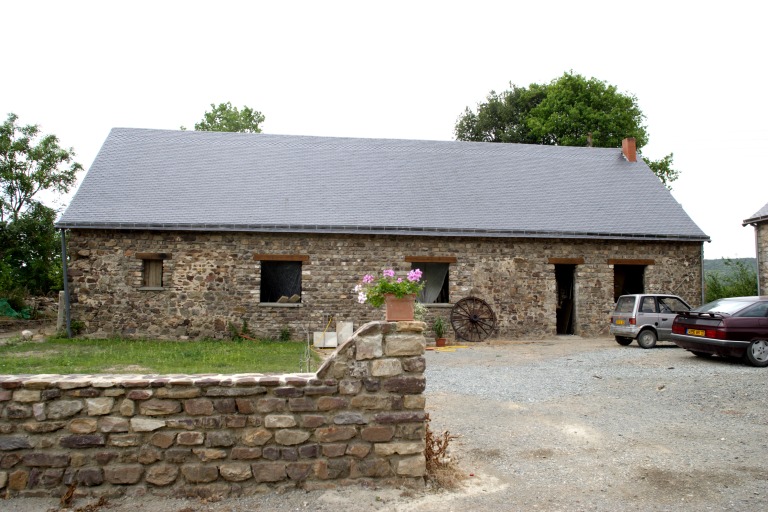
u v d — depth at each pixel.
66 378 4.93
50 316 25.50
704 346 12.35
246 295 17.64
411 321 5.16
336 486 4.99
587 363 12.98
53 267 30.52
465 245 18.69
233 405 4.92
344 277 17.98
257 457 4.92
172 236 17.48
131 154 20.08
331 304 17.88
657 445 6.55
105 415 4.85
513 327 18.83
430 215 18.83
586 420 7.71
